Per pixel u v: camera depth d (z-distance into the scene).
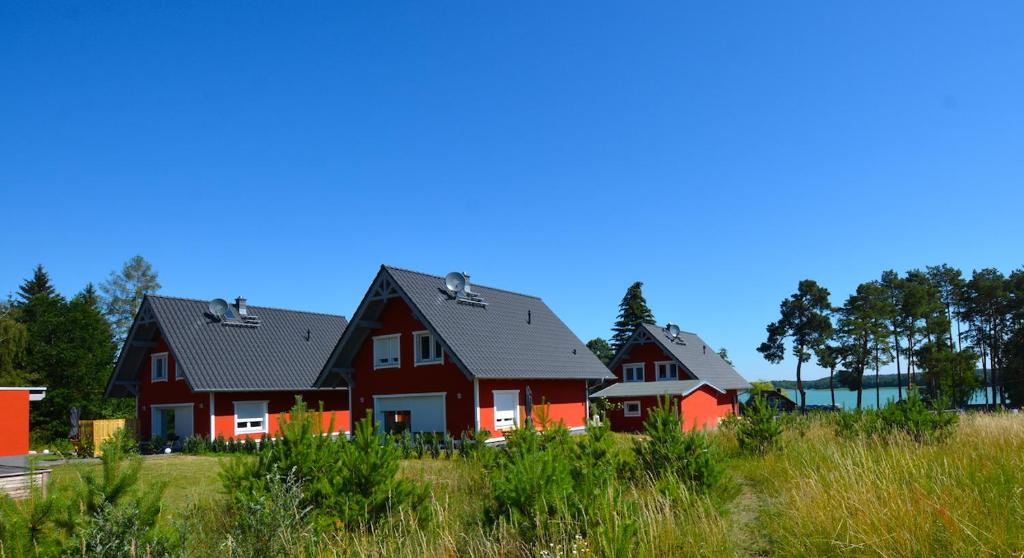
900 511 7.10
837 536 7.08
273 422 30.86
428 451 21.64
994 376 59.91
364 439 9.91
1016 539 6.29
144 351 31.25
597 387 40.09
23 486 10.59
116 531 5.71
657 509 8.34
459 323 26.59
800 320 62.41
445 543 7.78
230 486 10.25
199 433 28.78
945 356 56.66
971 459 10.54
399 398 26.44
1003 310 57.53
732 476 12.00
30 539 5.67
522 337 29.36
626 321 59.84
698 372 41.28
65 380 37.50
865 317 59.81
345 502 9.17
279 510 7.79
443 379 25.30
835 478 9.30
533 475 7.52
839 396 91.88
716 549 7.23
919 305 58.75
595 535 6.76
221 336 31.41
